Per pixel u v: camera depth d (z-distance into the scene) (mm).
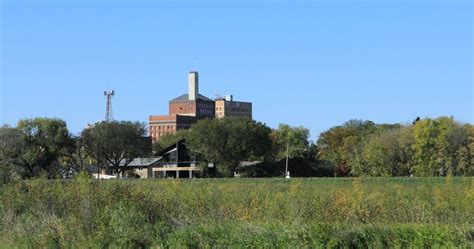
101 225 17312
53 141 104938
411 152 98000
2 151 81938
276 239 14883
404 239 13734
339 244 14039
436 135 95250
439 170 95438
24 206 21906
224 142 114750
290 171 123688
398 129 106500
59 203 20969
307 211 20078
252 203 21969
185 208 21062
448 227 14109
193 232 16109
